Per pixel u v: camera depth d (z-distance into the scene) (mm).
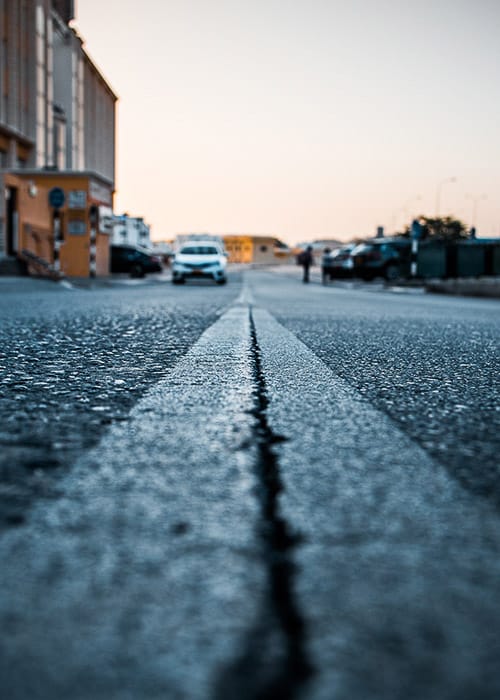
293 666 700
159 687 667
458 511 1246
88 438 1849
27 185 29000
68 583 912
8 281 19266
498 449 1785
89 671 700
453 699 648
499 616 826
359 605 848
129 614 824
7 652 740
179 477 1455
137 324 6719
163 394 2629
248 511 1224
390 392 2799
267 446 1764
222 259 27312
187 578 926
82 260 33250
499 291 19984
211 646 743
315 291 21703
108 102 61719
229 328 6223
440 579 934
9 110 35562
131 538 1083
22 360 3762
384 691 658
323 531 1122
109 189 37250
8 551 1024
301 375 3234
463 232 79562
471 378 3320
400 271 34312
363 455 1678
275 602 853
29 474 1471
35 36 38000
